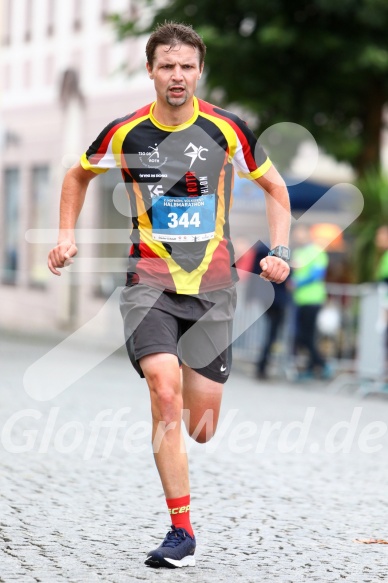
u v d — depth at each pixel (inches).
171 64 473.1
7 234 2576.3
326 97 1563.7
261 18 1504.7
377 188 1545.3
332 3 1445.6
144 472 684.1
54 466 692.7
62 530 523.2
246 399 1125.7
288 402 1117.1
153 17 1578.5
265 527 547.2
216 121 484.4
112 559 471.8
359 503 615.5
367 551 503.5
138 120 484.4
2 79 2625.5
